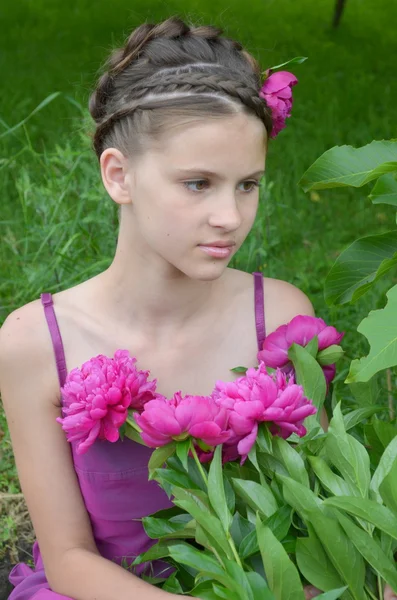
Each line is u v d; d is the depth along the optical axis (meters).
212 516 2.08
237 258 4.73
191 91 2.29
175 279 2.57
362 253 2.75
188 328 2.67
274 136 2.57
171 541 2.40
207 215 2.30
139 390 2.33
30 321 2.66
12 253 5.53
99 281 2.68
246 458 2.41
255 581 1.99
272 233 5.53
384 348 2.12
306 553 2.09
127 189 2.45
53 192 5.13
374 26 12.95
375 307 4.72
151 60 2.43
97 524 2.73
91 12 13.01
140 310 2.63
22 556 3.75
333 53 11.32
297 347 2.47
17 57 10.69
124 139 2.39
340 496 2.00
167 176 2.30
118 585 2.49
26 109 8.32
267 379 2.20
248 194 2.38
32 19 12.80
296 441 2.48
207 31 2.50
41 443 2.66
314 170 2.53
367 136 7.80
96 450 2.61
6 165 6.11
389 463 2.18
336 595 1.95
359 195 6.85
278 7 14.00
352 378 2.13
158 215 2.33
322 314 4.83
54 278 4.83
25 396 2.66
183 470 2.28
